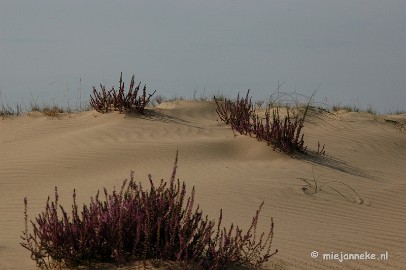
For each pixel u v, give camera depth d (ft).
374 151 74.64
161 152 65.92
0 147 74.49
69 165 63.52
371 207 51.21
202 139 72.28
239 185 54.49
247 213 46.70
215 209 47.24
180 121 83.20
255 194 51.96
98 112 85.25
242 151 67.67
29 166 63.98
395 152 75.87
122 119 81.05
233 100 97.19
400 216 48.88
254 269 33.12
